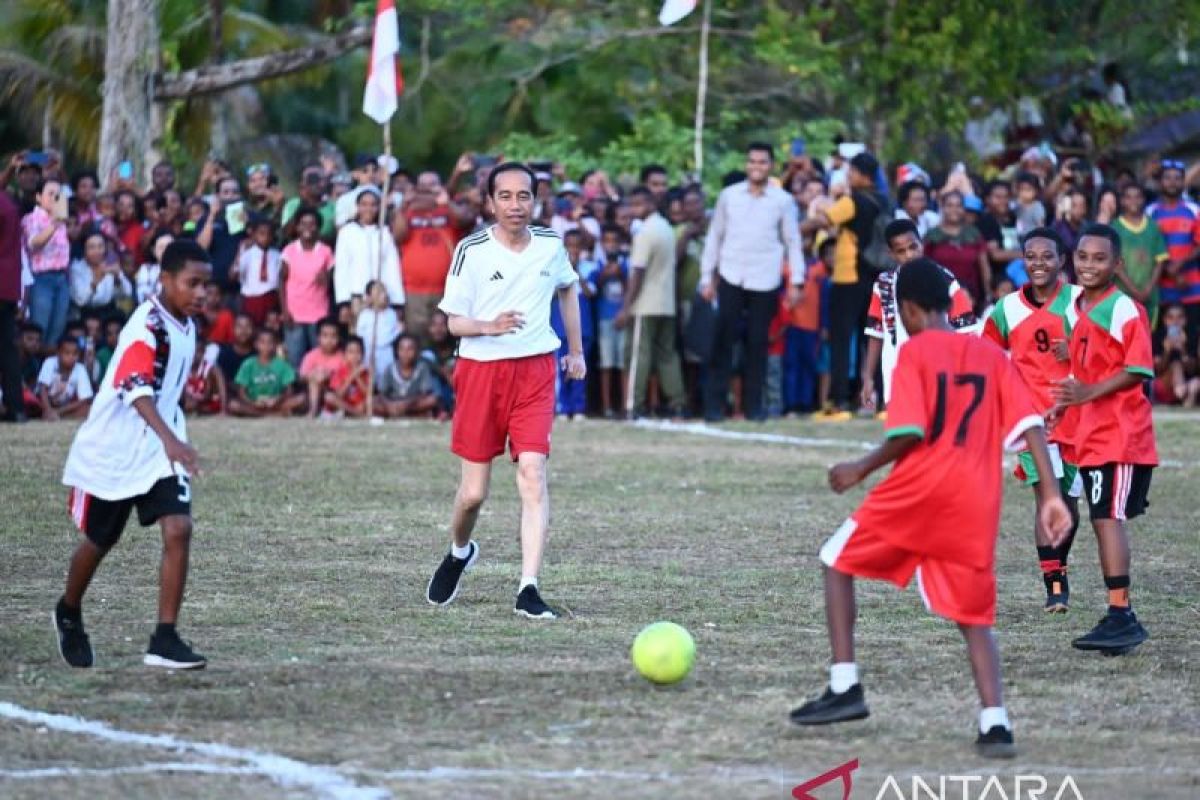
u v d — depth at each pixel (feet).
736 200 166.09
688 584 89.86
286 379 172.96
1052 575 84.02
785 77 263.90
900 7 242.17
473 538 103.91
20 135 258.16
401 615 81.00
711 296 167.02
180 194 177.06
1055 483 59.11
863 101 247.91
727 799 52.85
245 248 174.09
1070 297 81.97
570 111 279.28
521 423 82.02
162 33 230.68
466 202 174.60
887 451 58.65
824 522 111.86
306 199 176.55
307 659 71.10
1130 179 183.32
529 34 280.31
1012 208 175.52
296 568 93.09
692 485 127.54
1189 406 177.68
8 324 157.48
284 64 208.13
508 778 54.44
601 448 147.64
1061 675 70.54
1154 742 60.23
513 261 82.17
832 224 171.94
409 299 173.58
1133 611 84.64
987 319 85.10
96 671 68.28
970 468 58.70
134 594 84.79
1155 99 270.46
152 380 66.03
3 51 232.12
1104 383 76.64
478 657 72.02
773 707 64.08
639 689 66.54
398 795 52.49
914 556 59.77
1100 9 257.34
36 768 55.01
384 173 169.27
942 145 259.60
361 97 284.20
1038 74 260.62
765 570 94.32
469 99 281.54
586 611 82.69
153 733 59.36
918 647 75.20
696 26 257.34
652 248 168.04
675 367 173.17
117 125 204.33
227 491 119.85
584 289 171.22
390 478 127.85
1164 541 106.42
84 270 169.68
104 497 66.80
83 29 233.76
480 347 81.82
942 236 167.73
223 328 173.78
